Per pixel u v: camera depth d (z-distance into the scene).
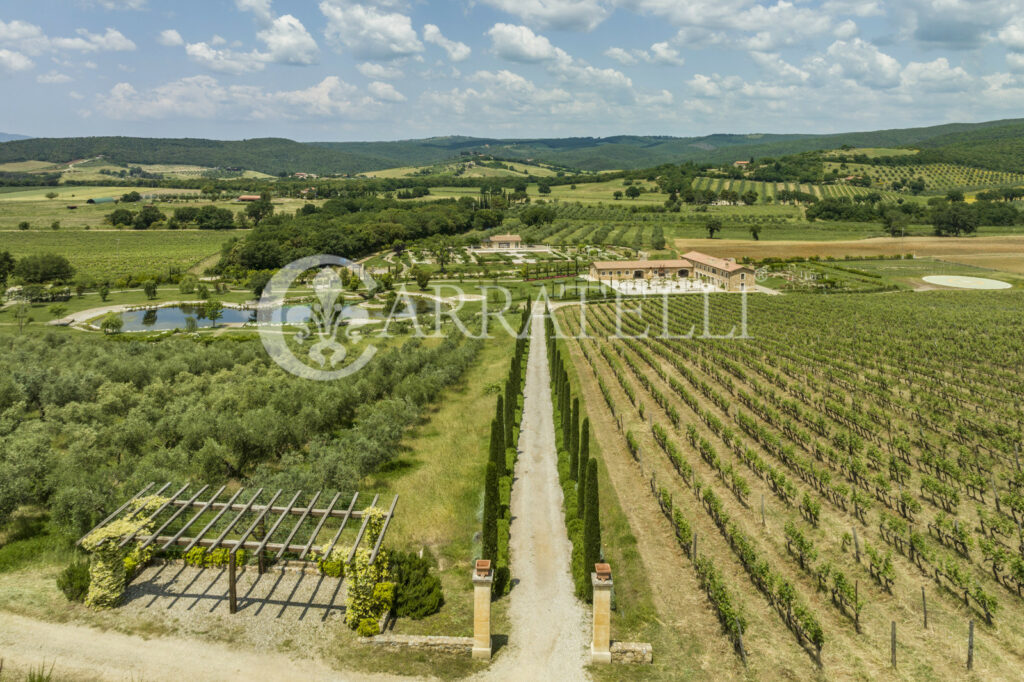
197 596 31.14
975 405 62.19
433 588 31.50
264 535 34.62
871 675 27.00
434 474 48.66
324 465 40.41
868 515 41.12
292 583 32.53
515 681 26.28
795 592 30.97
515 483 48.19
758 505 43.88
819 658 28.16
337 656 27.27
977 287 156.38
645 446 56.94
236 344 97.00
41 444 42.44
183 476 39.78
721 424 57.69
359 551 29.52
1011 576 33.44
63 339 101.75
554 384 73.50
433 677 26.30
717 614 31.81
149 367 72.31
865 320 111.44
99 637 27.72
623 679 26.72
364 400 63.38
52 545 35.66
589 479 33.06
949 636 29.22
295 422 51.03
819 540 38.53
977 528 38.50
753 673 27.31
